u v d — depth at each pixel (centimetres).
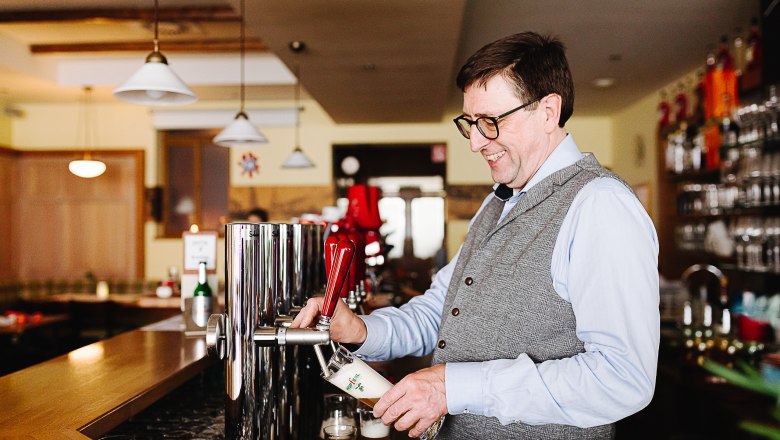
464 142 798
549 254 119
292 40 431
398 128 797
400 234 802
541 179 128
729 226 510
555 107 125
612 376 104
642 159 694
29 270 783
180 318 311
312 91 581
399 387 112
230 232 125
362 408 158
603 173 123
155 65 318
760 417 274
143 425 170
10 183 776
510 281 123
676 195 633
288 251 134
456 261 161
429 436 121
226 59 646
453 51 457
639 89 647
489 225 146
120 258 780
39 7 493
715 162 485
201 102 777
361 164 822
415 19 390
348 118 722
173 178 796
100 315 775
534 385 108
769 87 380
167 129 789
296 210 795
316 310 125
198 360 198
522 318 121
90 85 652
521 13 436
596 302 108
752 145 423
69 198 785
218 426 168
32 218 785
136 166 781
